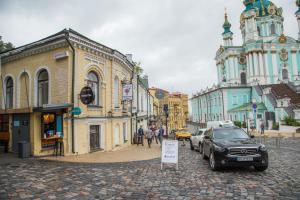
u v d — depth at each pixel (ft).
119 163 40.57
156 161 42.86
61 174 31.68
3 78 62.39
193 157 48.16
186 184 26.76
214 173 32.12
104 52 57.62
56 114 49.49
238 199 21.62
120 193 23.66
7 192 23.89
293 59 178.81
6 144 53.06
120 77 67.31
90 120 52.70
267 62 176.96
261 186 25.57
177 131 119.03
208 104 211.41
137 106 96.07
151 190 24.59
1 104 62.23
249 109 146.41
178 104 285.84
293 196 22.21
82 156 47.65
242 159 31.42
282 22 190.49
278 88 153.58
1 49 98.43
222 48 200.85
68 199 21.95
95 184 26.84
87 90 48.60
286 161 41.27
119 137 64.80
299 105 126.00
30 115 48.91
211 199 21.72
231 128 40.22
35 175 31.01
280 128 108.68
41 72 55.36
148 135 67.97
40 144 48.62
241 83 188.03
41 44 52.54
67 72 49.57
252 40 177.17
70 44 48.91
